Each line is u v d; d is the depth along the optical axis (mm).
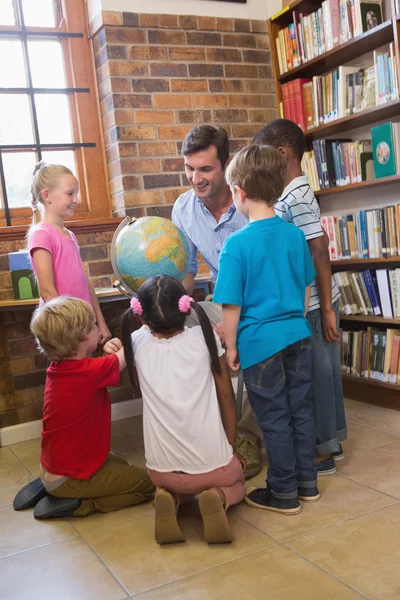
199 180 2289
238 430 2566
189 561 1740
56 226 2506
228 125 3674
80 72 3514
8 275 3176
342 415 2428
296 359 2057
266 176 1947
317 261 2211
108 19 3324
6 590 1686
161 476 1898
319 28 3299
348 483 2199
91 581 1688
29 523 2127
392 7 2805
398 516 1902
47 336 2070
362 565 1631
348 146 3207
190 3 3547
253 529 1902
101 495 2158
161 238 2166
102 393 2188
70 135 3516
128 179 3406
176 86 3518
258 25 3746
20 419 3213
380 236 3043
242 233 1957
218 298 1931
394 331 3029
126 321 1929
